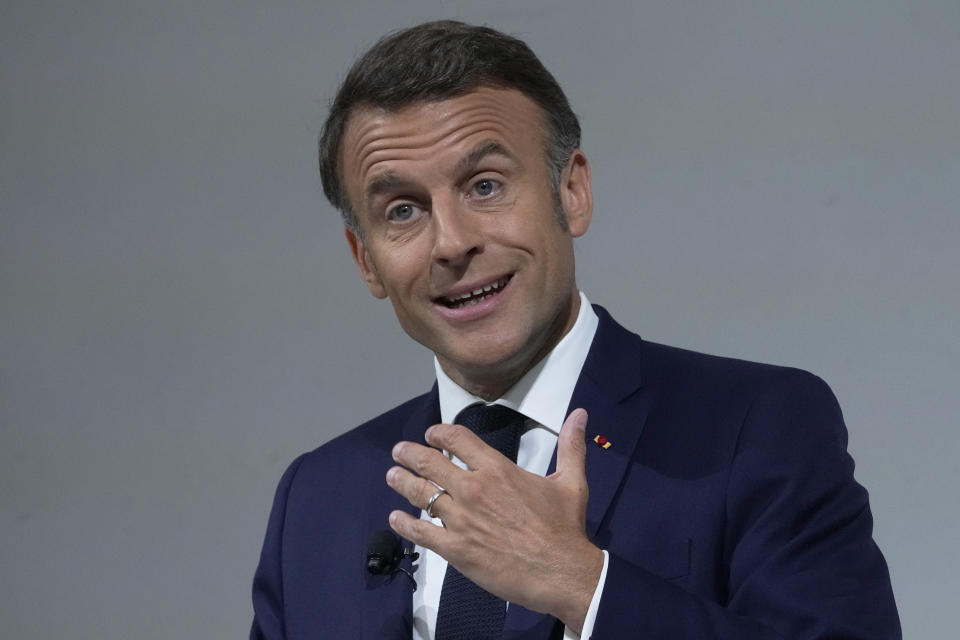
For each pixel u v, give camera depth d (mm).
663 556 5969
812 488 5992
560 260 6250
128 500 12312
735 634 5422
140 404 12367
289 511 7109
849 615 5629
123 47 12648
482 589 6125
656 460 6234
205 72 12445
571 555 5383
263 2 12328
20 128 12812
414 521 5438
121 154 12586
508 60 6195
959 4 10375
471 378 6520
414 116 6055
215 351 12258
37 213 12727
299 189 12180
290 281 12141
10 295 12719
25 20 12859
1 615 12406
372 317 11953
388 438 7168
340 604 6551
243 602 11992
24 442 12562
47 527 12453
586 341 6664
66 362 12562
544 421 6465
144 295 12445
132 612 12211
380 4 12008
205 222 12367
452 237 5969
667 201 10953
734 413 6273
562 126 6391
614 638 5309
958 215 10273
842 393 10430
